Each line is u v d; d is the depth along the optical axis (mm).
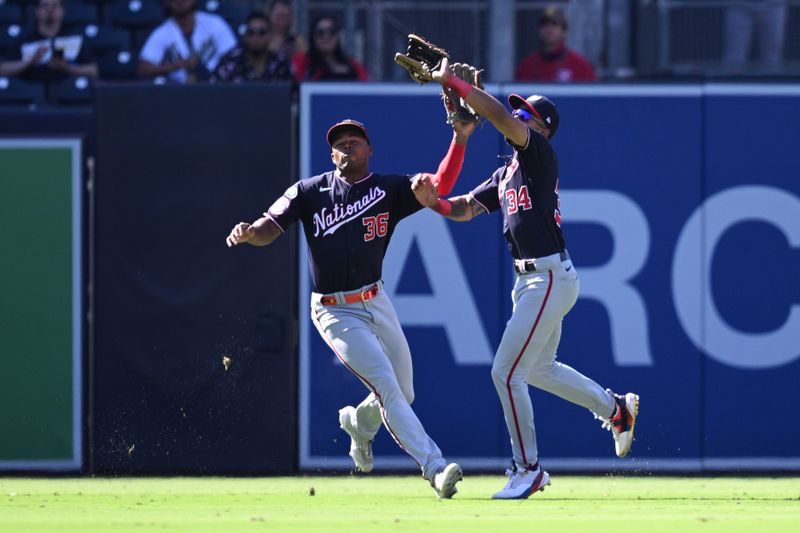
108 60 37688
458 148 20047
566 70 35312
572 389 22297
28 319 28453
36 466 28453
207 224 28516
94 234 28734
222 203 28531
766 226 28781
